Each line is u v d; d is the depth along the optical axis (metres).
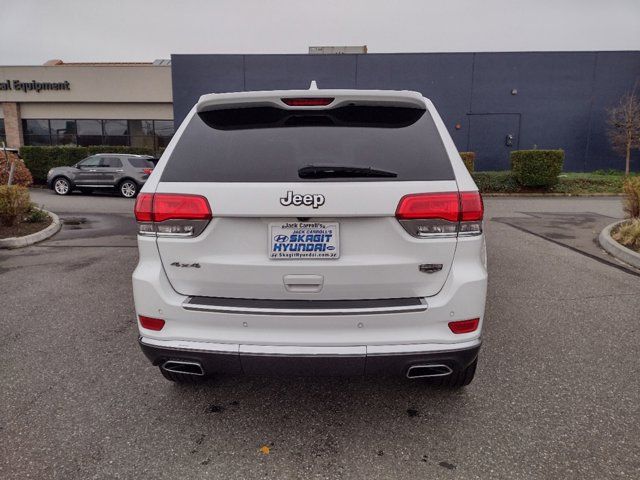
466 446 2.43
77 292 5.08
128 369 3.29
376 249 2.28
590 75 19.94
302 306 2.27
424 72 20.34
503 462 2.30
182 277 2.37
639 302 4.70
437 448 2.42
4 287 5.27
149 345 2.37
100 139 25.73
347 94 2.47
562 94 20.12
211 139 2.47
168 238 2.34
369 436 2.52
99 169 16.92
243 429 2.59
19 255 7.00
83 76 25.00
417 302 2.28
